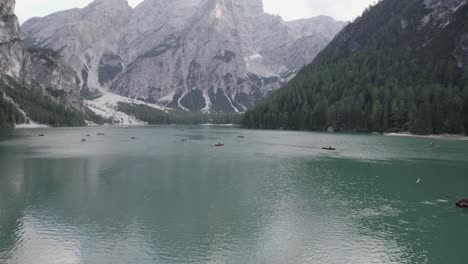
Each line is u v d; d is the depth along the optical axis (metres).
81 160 100.00
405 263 36.62
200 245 40.19
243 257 37.50
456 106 190.00
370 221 48.09
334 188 66.38
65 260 36.56
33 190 63.19
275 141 166.75
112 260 36.69
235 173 80.75
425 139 174.25
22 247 39.31
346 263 36.44
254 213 51.00
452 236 43.19
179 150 128.25
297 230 44.72
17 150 124.00
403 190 65.00
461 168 87.81
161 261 36.53
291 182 71.31
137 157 107.44
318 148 134.25
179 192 62.53
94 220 47.56
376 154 114.88
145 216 49.28
